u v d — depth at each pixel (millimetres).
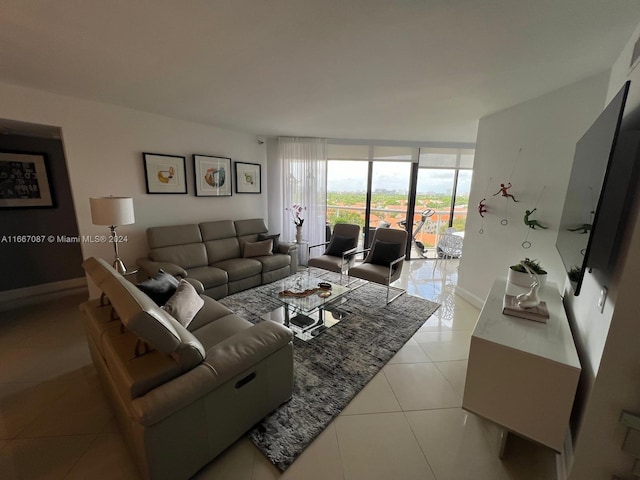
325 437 1562
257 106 2965
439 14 1329
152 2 1267
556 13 1309
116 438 1543
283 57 1809
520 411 1379
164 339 1224
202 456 1311
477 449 1505
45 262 3461
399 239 3592
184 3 1271
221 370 1322
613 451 1131
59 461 1416
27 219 3299
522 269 2223
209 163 3961
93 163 2957
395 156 5125
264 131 4363
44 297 3400
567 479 1210
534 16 1336
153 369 1214
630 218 1071
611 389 1097
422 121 3516
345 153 5059
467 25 1421
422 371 2131
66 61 1919
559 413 1288
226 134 4164
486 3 1244
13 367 2133
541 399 1319
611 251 1175
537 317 1625
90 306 1808
